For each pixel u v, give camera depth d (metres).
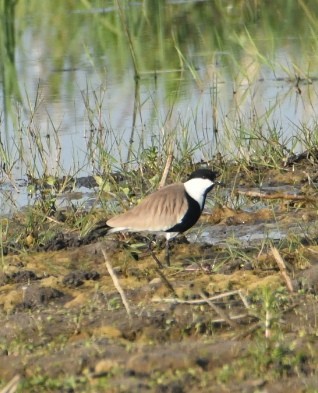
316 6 26.75
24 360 8.52
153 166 15.57
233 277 10.71
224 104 18.95
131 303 10.01
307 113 18.17
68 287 10.82
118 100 19.67
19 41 25.28
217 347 8.45
